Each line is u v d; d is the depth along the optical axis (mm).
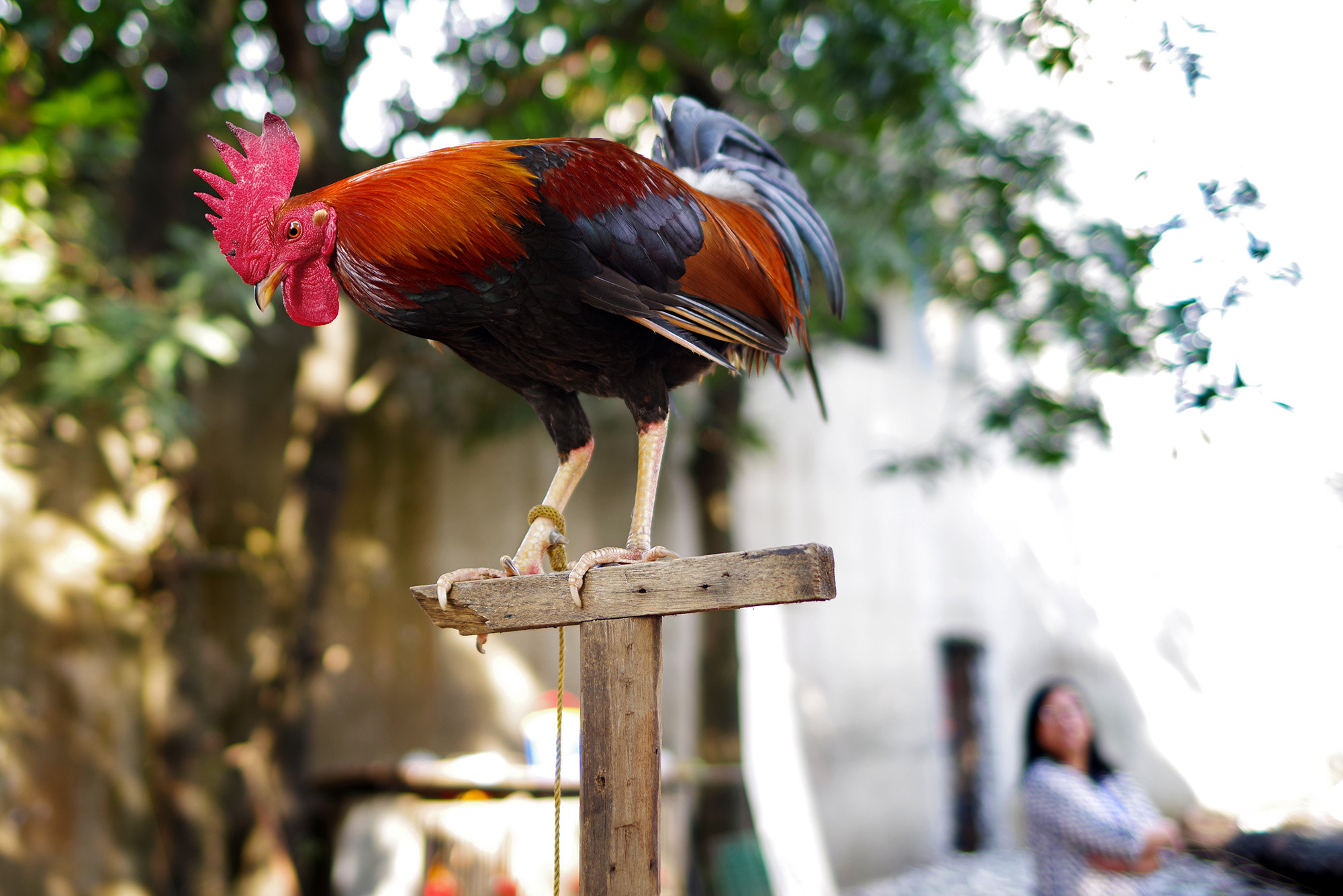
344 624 6043
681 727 7203
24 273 4227
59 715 4887
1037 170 5395
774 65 6020
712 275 1796
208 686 5324
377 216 1677
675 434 7234
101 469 5152
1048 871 3426
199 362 4473
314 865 5293
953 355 10172
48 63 4191
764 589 1540
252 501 5766
